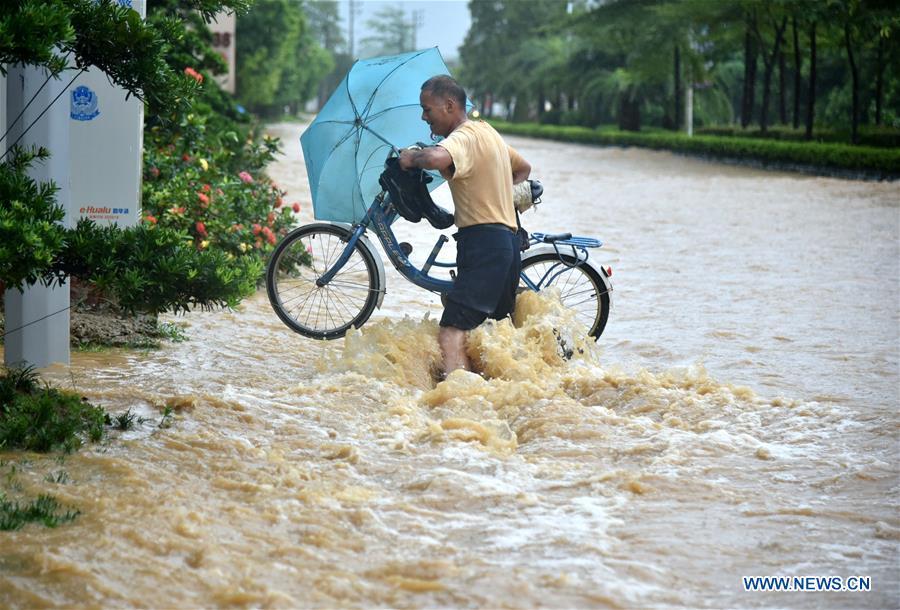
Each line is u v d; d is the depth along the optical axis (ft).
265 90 353.92
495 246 42.01
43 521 25.26
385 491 28.99
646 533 26.45
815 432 35.63
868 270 78.89
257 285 59.36
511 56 587.27
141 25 33.86
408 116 45.32
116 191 46.24
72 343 44.98
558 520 27.17
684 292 67.87
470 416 36.58
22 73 37.83
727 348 51.31
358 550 24.90
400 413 36.42
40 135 38.29
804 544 26.17
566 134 400.88
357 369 41.09
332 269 45.73
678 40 318.04
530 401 37.86
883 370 46.83
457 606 22.25
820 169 211.41
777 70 394.11
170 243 32.48
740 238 99.09
